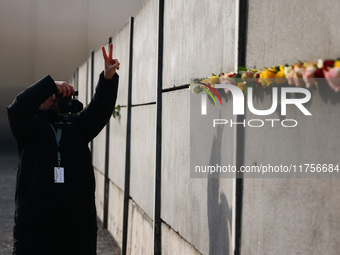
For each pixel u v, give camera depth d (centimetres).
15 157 1808
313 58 182
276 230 208
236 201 247
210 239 290
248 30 244
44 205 306
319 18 179
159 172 419
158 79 421
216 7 286
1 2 2239
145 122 487
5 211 848
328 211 172
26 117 307
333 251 168
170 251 382
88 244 318
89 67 1005
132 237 540
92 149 965
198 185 314
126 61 611
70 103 318
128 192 581
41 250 304
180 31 363
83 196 316
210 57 295
